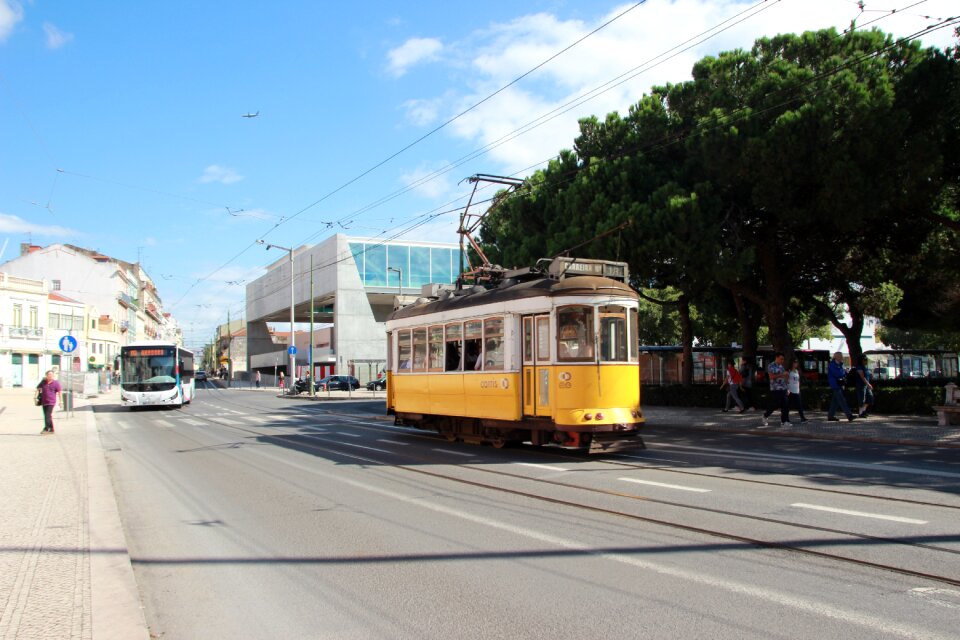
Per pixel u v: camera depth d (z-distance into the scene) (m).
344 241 58.50
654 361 35.19
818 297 31.56
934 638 4.41
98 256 93.62
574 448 15.32
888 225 21.06
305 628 4.97
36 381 57.97
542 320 13.73
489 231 29.70
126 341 87.62
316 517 8.67
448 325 16.59
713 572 5.93
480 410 15.22
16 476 11.60
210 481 11.84
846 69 17.44
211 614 5.32
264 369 93.38
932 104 16.94
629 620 4.88
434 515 8.58
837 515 7.96
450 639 4.66
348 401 41.03
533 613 5.09
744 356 26.05
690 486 10.08
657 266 20.69
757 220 21.47
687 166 20.45
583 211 21.06
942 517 7.76
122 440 19.47
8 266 75.19
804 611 4.95
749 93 19.06
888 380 34.81
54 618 4.86
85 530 7.62
